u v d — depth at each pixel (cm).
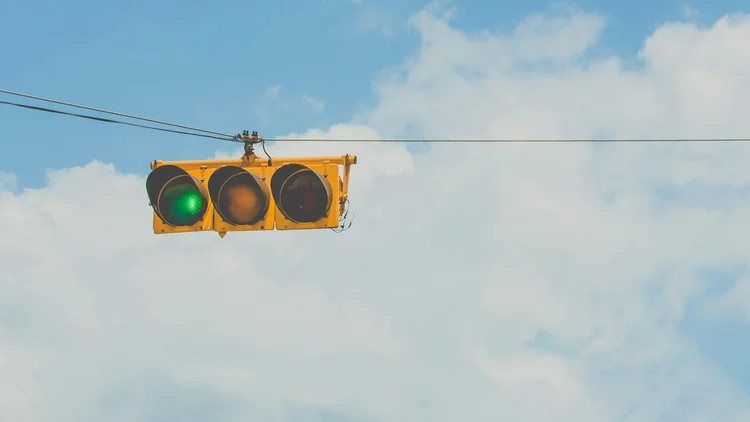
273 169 1150
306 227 1134
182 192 1148
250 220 1134
